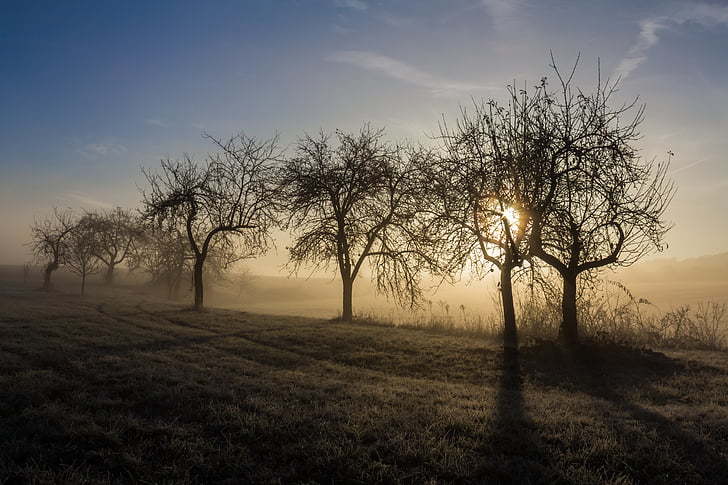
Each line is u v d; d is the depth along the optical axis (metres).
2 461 6.18
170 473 6.06
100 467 6.27
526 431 7.46
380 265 27.08
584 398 10.05
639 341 18.05
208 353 14.52
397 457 6.44
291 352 15.41
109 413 8.21
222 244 32.91
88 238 54.53
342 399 9.36
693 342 18.02
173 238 49.47
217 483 5.88
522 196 15.91
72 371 11.14
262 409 8.33
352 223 27.34
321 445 6.71
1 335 16.48
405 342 16.94
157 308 30.19
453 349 15.64
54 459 6.45
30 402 8.66
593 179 15.21
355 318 26.81
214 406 8.52
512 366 13.48
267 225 29.44
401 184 25.97
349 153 27.27
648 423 7.92
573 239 15.84
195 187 29.69
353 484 5.83
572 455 6.54
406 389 10.43
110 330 18.78
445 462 6.27
